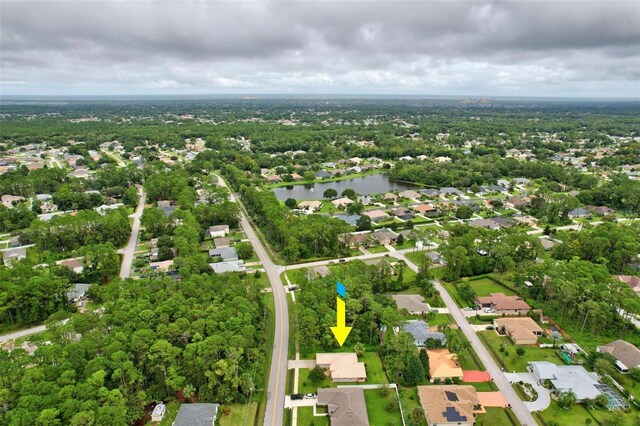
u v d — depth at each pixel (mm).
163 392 94938
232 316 108438
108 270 150750
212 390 95188
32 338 101938
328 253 173875
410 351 103875
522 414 90438
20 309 125438
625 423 87500
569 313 125375
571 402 91438
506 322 121312
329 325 113375
